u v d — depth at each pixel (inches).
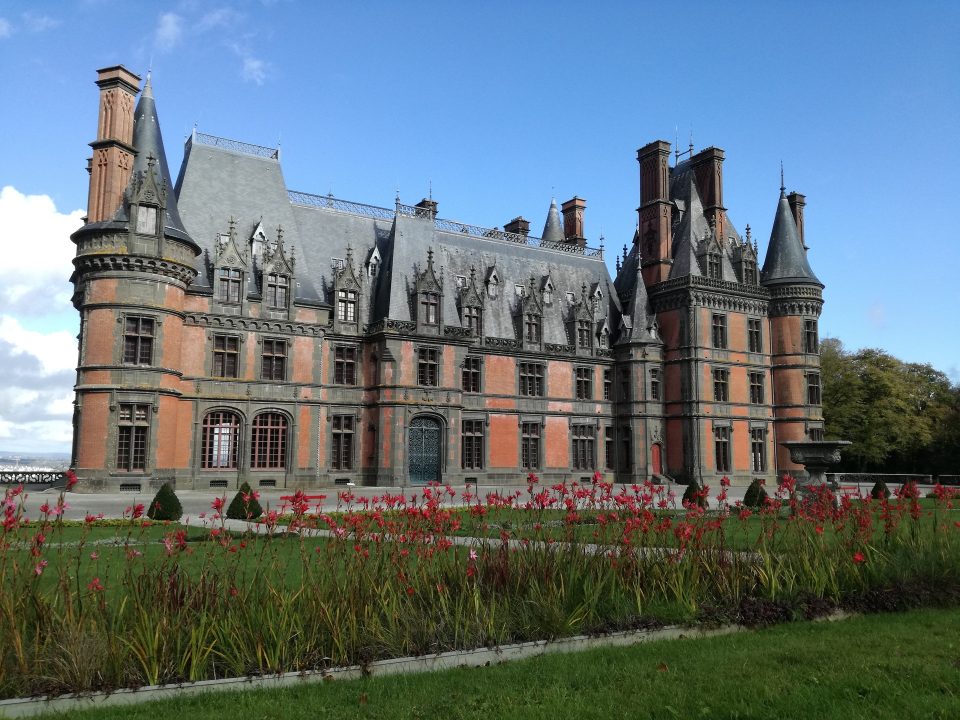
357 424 1977.1
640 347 2443.4
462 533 861.2
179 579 429.4
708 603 497.4
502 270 2431.1
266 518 490.0
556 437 2359.7
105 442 1557.6
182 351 1732.3
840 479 2802.7
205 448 1759.4
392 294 2009.1
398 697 351.3
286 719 324.5
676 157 2834.6
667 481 2354.8
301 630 393.7
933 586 550.0
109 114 1665.8
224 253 1806.1
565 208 2886.3
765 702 340.2
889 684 359.6
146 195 1632.6
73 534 876.0
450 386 2046.0
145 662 364.2
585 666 395.2
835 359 3250.5
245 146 2020.2
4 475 1830.7
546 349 2364.7
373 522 604.7
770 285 2586.1
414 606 442.6
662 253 2544.3
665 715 326.3
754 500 1341.0
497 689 360.2
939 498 628.1
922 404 3329.2
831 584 530.9
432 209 2285.9
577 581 487.8
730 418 2440.9
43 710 339.3
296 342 1891.0
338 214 2161.7
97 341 1587.1
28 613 390.6
